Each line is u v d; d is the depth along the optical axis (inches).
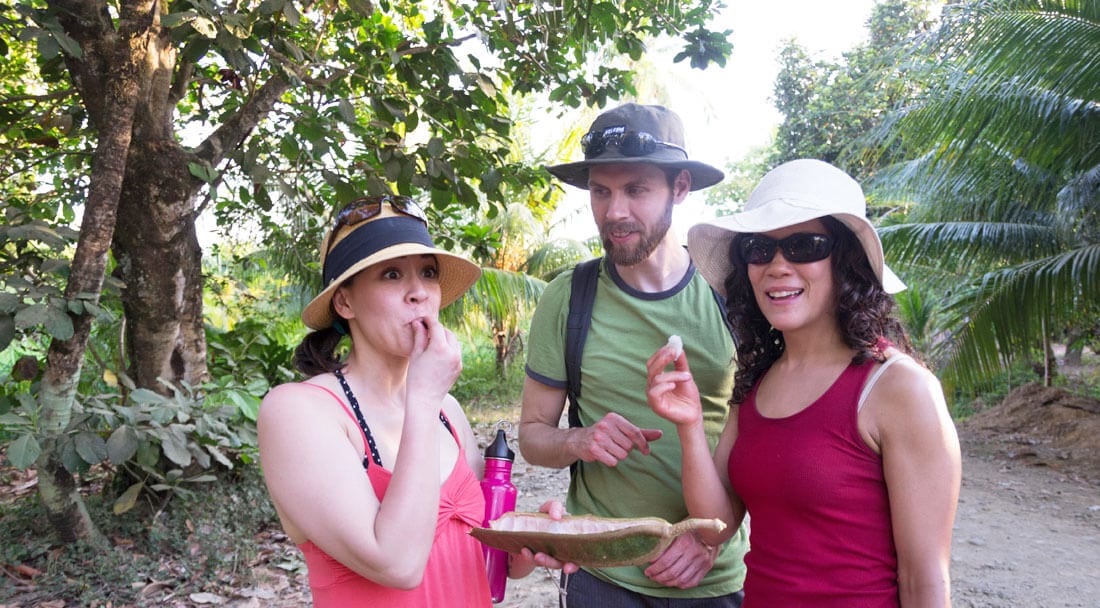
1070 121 294.2
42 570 187.6
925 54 320.8
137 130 206.7
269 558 208.7
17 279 164.1
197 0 153.3
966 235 350.6
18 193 251.6
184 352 226.8
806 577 67.1
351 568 59.5
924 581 62.3
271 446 61.1
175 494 222.5
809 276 69.7
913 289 463.2
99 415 188.5
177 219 213.2
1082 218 316.5
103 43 199.9
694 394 78.2
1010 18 295.4
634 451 93.2
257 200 206.1
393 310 66.4
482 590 70.4
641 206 91.3
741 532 96.1
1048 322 335.9
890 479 64.4
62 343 176.1
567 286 99.5
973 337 353.1
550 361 99.5
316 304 67.3
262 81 250.4
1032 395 435.2
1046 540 237.6
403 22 269.0
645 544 62.0
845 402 66.7
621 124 90.4
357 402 66.8
